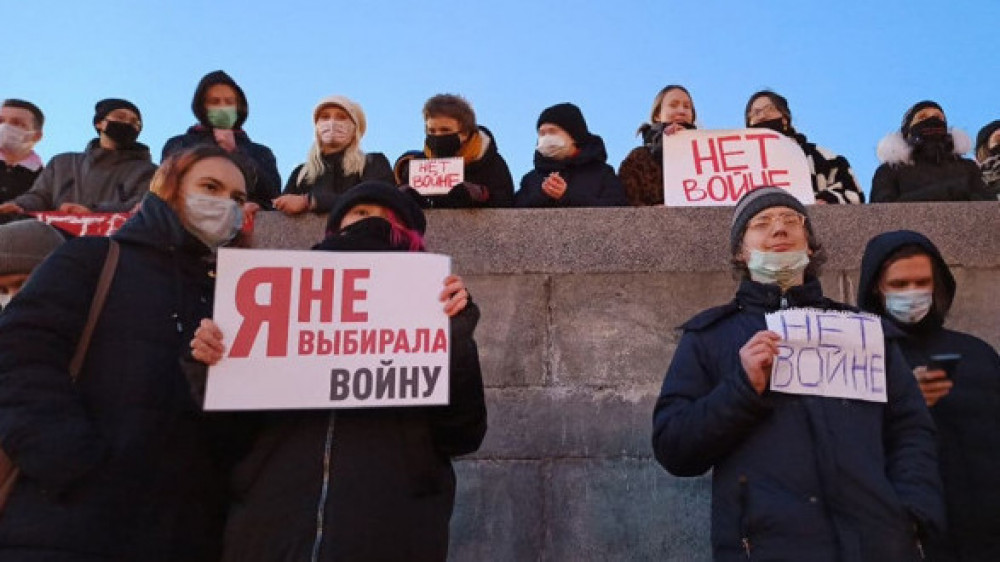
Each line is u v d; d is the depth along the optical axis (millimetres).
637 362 5004
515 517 4656
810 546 2934
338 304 3078
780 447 3121
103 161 6715
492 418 4895
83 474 2699
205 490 2980
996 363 3807
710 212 5324
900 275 3881
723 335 3496
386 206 3473
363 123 6371
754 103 6914
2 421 2705
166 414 2926
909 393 3342
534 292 5211
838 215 5406
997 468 3535
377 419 2994
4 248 3762
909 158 6418
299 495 2834
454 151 6074
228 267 3070
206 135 6723
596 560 4555
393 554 2803
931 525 3025
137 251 3148
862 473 3043
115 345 2943
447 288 3127
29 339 2803
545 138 6375
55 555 2631
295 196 5602
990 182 7453
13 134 7398
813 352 3287
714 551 3148
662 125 6820
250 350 2980
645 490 4672
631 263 5242
